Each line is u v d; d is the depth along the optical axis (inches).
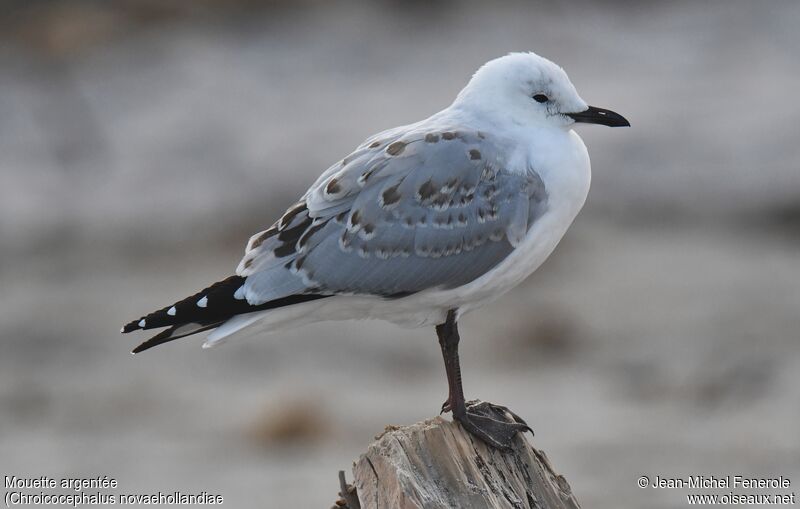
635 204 903.7
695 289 760.3
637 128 990.4
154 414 629.0
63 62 1211.9
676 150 956.0
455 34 1221.7
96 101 1129.4
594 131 997.2
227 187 959.0
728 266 794.2
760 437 561.6
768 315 711.1
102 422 622.5
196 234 891.4
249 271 318.3
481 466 278.2
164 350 716.7
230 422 612.7
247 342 719.7
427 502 257.6
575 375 653.3
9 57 1227.9
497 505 265.0
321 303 322.7
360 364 680.4
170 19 1296.8
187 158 1009.5
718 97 1029.8
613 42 1175.6
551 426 585.3
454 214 318.7
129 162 1014.4
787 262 796.0
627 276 790.5
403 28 1245.1
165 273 826.8
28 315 764.0
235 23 1280.8
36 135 1070.4
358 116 1051.9
